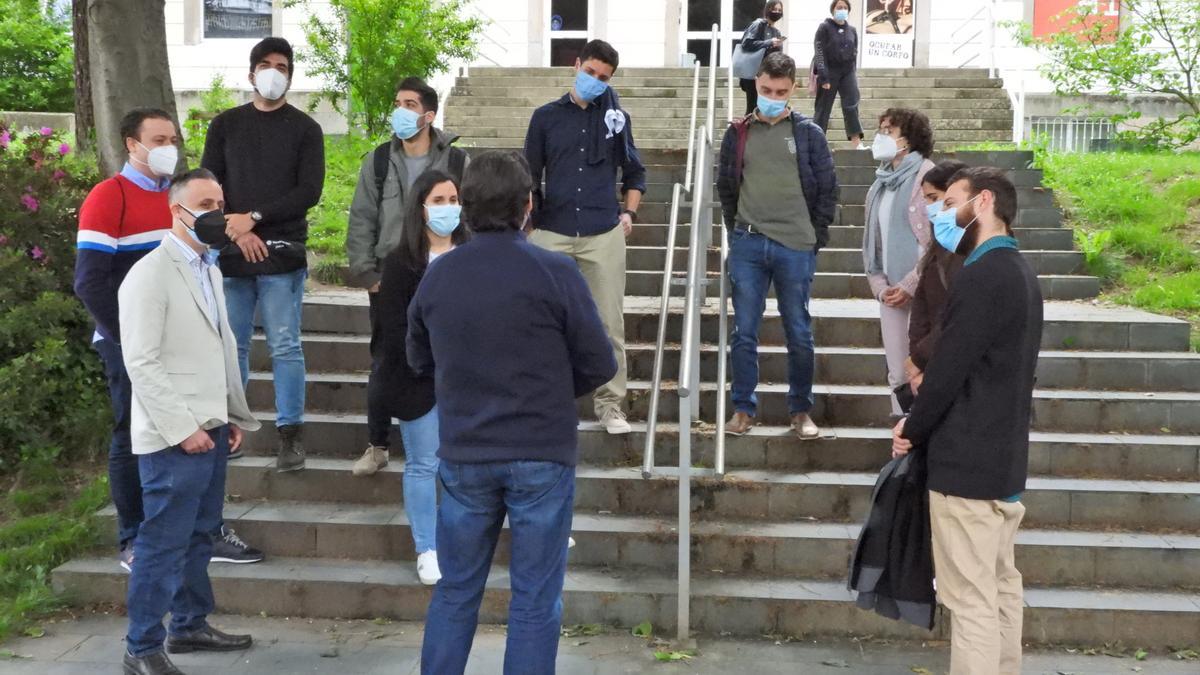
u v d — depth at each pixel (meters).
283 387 5.58
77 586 5.08
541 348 3.48
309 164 5.56
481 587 3.64
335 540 5.30
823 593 4.91
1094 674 4.50
